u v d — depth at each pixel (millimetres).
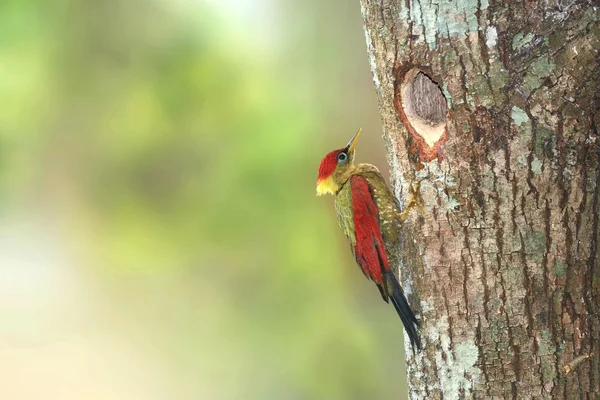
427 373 5746
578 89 5086
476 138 5324
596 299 5402
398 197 6004
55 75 16547
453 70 5305
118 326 17328
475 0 5168
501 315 5359
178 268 17188
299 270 15148
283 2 14906
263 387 14133
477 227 5395
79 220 17750
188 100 16297
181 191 16625
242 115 16172
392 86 5727
